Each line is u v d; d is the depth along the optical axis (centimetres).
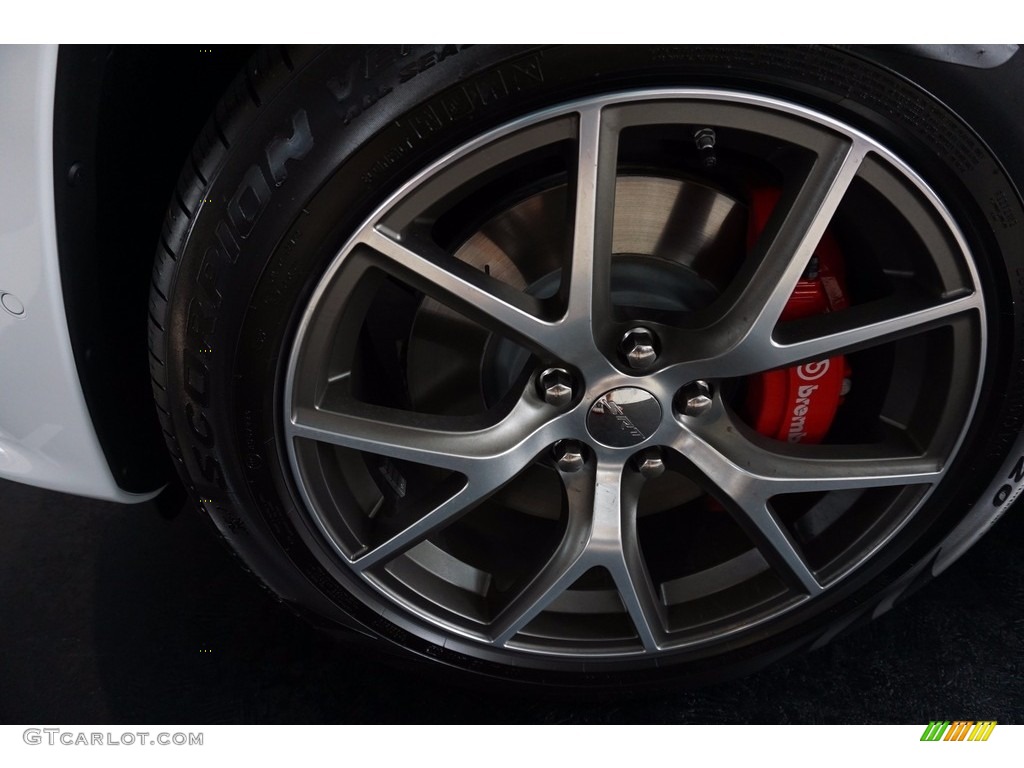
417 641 121
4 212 96
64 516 165
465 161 91
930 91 91
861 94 90
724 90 90
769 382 118
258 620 146
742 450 111
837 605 124
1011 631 140
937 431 111
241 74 93
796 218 97
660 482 130
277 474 104
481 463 105
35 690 137
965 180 95
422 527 109
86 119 95
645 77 89
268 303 95
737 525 129
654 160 111
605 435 107
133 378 114
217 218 92
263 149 89
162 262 96
